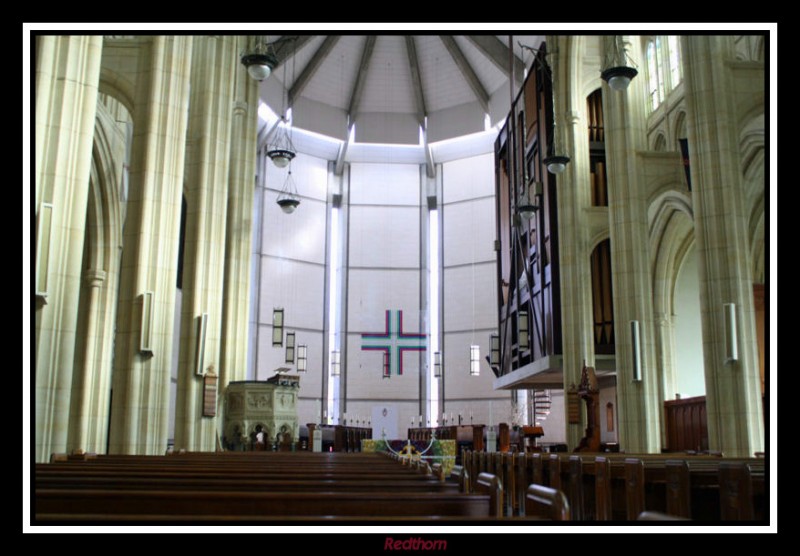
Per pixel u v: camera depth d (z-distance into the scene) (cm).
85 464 845
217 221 2102
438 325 4338
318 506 448
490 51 3938
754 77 1700
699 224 1664
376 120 4453
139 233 1573
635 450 2053
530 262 3034
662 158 2339
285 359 3797
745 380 1552
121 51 1666
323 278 4288
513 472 1291
